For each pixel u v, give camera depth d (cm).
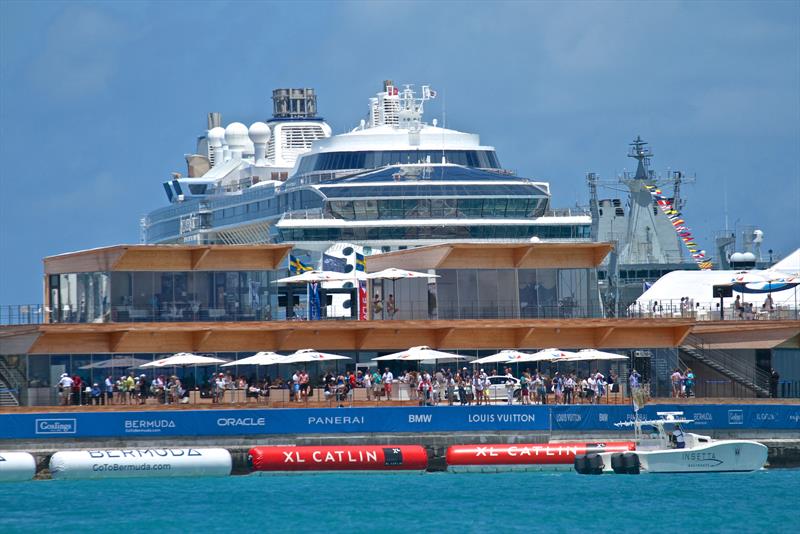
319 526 17425
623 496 19475
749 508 18688
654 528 17475
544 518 17950
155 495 19400
